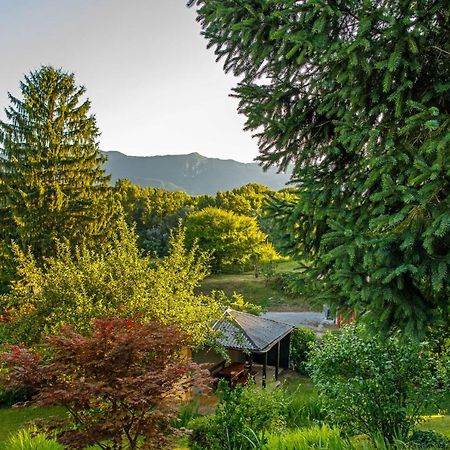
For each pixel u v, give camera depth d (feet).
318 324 70.90
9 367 14.62
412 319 11.65
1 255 58.65
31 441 16.29
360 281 11.80
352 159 14.96
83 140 68.03
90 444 13.28
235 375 42.19
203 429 19.24
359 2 12.21
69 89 66.80
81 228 63.52
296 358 52.85
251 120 15.40
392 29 11.23
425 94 12.49
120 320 15.62
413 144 12.64
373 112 12.88
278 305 83.82
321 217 14.11
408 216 11.32
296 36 12.14
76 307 28.50
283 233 15.84
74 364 14.17
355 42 11.41
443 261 11.00
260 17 13.03
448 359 19.84
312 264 15.47
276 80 15.47
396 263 11.41
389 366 19.47
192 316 31.78
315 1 11.73
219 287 92.84
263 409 20.81
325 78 13.28
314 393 29.91
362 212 13.56
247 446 16.74
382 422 19.26
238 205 141.18
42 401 12.84
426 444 17.84
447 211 10.60
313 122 15.43
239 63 16.16
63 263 32.99
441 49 12.02
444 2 11.25
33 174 63.00
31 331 29.01
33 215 60.29
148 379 13.52
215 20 14.74
